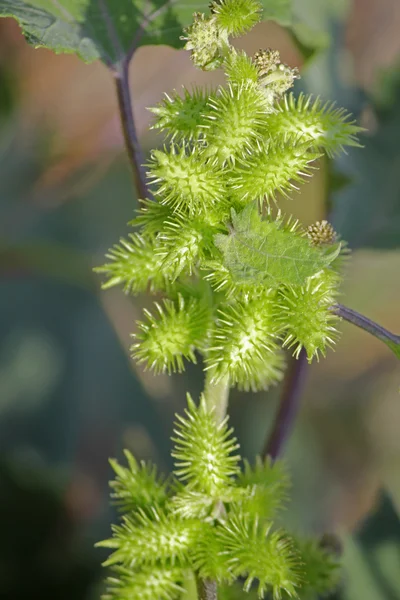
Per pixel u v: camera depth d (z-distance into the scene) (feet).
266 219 1.82
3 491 2.94
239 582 1.95
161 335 1.86
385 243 2.34
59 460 3.37
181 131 1.85
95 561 2.90
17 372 3.52
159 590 1.85
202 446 1.86
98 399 3.52
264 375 1.95
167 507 1.87
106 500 3.19
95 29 2.10
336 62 2.43
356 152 2.37
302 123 1.84
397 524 2.23
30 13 2.08
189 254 1.82
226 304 1.86
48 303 3.69
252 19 1.86
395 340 1.86
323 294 1.83
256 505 1.89
